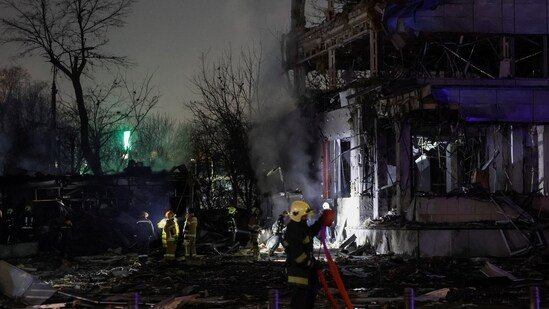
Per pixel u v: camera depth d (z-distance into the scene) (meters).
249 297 17.33
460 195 31.34
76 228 36.72
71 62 55.84
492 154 35.59
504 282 20.30
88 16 55.66
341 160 41.75
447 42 34.81
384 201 36.41
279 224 31.30
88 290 19.97
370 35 39.28
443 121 33.38
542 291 18.58
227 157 54.38
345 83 46.47
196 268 26.95
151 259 32.28
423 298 17.11
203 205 53.47
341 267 25.48
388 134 36.78
